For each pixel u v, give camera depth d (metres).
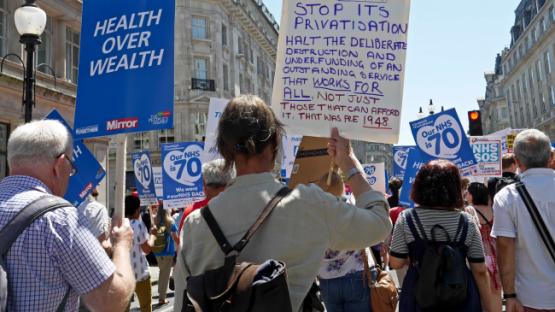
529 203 3.25
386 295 3.93
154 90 3.14
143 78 3.17
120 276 2.03
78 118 3.24
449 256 3.07
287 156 7.71
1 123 14.97
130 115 3.15
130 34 3.24
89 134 3.22
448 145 7.88
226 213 1.86
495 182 5.74
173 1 3.21
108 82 3.23
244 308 1.58
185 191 8.73
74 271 1.90
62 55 17.95
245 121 1.89
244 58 40.06
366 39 2.83
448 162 3.46
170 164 8.77
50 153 2.12
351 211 1.88
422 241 3.29
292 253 1.77
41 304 1.85
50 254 1.87
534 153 3.36
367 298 4.04
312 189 1.89
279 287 1.59
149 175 9.52
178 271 1.94
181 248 1.94
